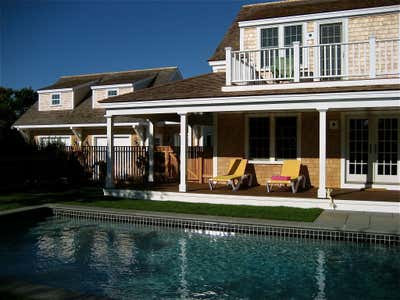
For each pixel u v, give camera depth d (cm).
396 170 1320
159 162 1831
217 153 1559
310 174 1422
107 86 2481
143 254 806
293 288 617
